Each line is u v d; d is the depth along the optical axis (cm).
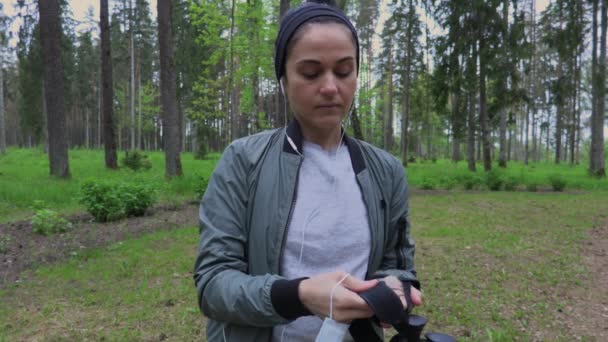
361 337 87
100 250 602
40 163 2019
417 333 89
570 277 525
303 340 101
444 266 561
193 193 1106
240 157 105
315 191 104
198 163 2305
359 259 105
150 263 547
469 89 2042
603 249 655
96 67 4872
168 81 1380
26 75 3142
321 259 101
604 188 1559
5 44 3117
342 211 104
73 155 2795
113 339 356
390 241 116
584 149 5769
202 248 99
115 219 803
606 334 384
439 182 1642
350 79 99
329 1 101
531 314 424
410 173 2022
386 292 80
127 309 414
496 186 1522
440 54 2020
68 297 442
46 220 693
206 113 2638
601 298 466
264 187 102
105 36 1738
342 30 96
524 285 498
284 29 99
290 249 101
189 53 2977
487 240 698
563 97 2208
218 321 97
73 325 379
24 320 387
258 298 85
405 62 3322
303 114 100
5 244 611
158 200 1002
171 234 695
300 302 82
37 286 470
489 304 443
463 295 466
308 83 96
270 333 102
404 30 2814
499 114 2481
